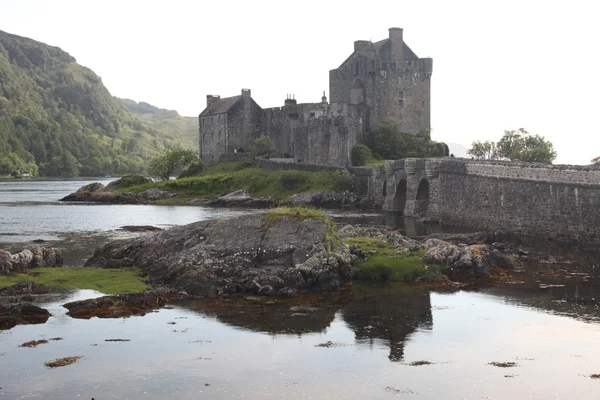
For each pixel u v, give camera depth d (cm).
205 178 15438
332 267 4859
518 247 6456
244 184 14850
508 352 3366
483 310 4181
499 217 7800
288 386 2923
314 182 13712
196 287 4641
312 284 4766
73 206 13575
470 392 2855
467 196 8619
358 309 4222
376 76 17225
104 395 2820
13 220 10388
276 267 4906
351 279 4994
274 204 13050
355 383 2955
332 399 2783
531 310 4166
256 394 2834
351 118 15625
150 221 10169
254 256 4956
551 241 6800
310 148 16162
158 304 4322
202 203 14000
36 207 13275
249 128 18538
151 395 2823
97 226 9425
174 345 3469
